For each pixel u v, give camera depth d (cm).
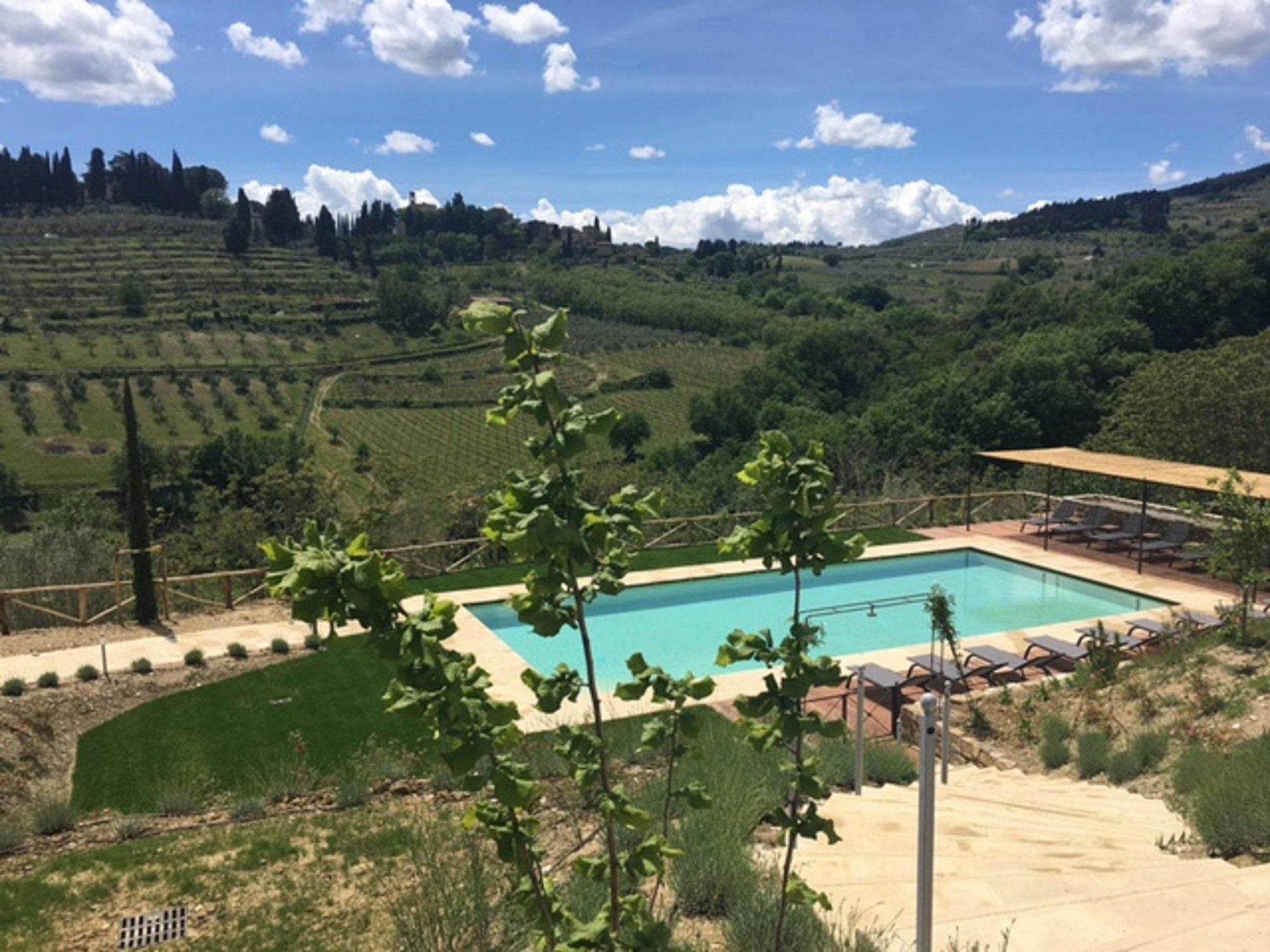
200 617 1491
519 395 234
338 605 211
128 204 14400
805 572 1848
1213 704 898
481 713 227
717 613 1650
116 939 550
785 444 280
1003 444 3934
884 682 1127
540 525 221
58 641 1345
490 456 6288
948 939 400
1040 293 6512
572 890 457
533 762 760
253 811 761
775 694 280
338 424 6881
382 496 2448
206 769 941
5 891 615
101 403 6538
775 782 690
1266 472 2531
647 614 1642
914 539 2045
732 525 2094
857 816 642
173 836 715
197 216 14625
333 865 634
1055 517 2152
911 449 3969
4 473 4872
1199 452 2620
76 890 613
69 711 1085
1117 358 4194
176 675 1218
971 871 510
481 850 566
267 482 2464
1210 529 1755
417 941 450
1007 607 1661
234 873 630
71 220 12725
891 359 6506
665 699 288
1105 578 1708
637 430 6103
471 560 1862
